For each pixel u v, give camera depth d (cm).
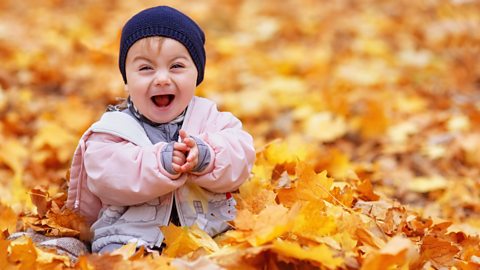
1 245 336
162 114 363
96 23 1167
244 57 1024
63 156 666
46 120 762
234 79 941
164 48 355
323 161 595
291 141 649
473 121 755
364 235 342
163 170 341
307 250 304
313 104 840
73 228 381
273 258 318
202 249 332
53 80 918
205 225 361
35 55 990
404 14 1216
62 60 987
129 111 374
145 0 1294
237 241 326
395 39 1099
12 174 617
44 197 413
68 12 1265
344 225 349
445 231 404
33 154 672
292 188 395
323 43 1091
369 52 1030
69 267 330
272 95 876
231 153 357
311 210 340
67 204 381
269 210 332
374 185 604
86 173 367
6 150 652
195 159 342
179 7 1250
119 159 346
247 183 414
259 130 773
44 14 1240
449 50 1030
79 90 892
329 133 747
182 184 349
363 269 302
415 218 419
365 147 728
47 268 328
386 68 965
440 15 1144
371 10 1256
